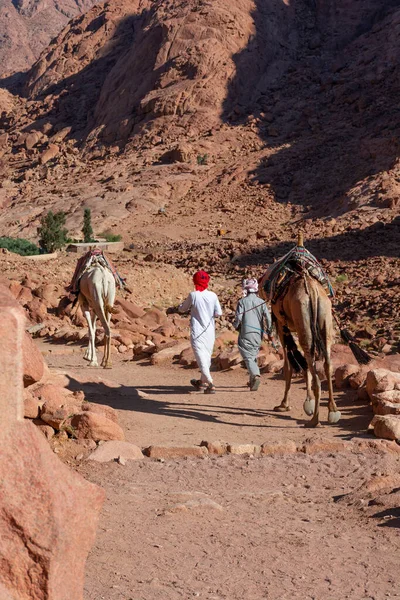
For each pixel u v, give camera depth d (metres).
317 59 107.31
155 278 31.59
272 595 4.30
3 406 2.82
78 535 2.88
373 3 115.50
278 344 16.58
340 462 7.91
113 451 7.94
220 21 107.75
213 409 10.97
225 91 99.88
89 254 15.55
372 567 4.80
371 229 47.09
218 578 4.58
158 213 69.38
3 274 27.70
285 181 73.81
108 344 15.39
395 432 8.73
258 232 53.50
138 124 100.00
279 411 10.82
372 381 10.70
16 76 167.50
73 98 123.19
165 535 5.45
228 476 7.41
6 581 2.74
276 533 5.55
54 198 79.56
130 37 136.00
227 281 36.62
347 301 28.41
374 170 68.44
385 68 96.44
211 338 12.34
